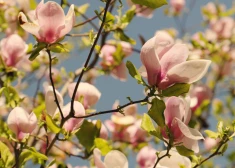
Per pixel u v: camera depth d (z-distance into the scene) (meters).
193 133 1.24
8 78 1.75
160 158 1.28
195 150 1.26
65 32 1.27
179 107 1.26
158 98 1.27
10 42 1.75
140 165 1.84
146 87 1.24
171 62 1.22
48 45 1.27
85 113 1.51
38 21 1.26
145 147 1.85
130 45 2.19
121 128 2.02
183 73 1.21
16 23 2.07
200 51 2.54
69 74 2.11
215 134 1.38
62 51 1.29
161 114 1.24
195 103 2.25
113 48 2.12
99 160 1.30
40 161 1.53
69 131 1.39
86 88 1.53
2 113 2.00
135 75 1.24
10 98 1.59
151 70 1.22
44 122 1.40
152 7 1.30
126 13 1.82
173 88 1.22
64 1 1.83
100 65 2.12
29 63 2.30
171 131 1.26
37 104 2.02
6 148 1.38
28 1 2.02
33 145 1.72
